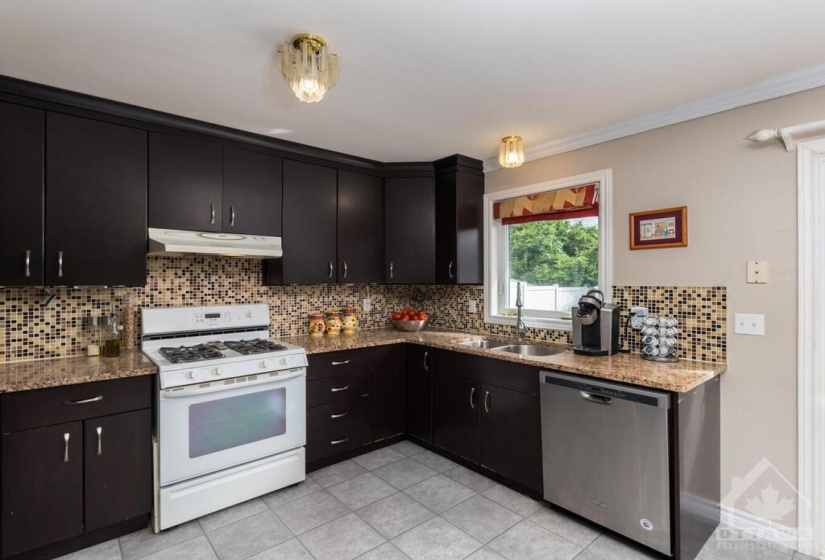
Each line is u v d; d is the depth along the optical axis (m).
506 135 2.88
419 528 2.24
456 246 3.39
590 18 1.59
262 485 2.52
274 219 2.98
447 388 3.05
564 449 2.30
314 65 1.70
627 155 2.66
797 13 1.56
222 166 2.76
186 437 2.26
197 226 2.65
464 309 3.73
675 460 1.91
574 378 2.24
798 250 2.04
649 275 2.55
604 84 2.13
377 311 3.98
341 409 3.02
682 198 2.42
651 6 1.52
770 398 2.13
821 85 1.98
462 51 1.83
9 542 1.87
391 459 3.09
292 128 2.77
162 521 2.18
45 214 2.18
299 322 3.46
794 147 2.05
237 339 3.01
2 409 1.85
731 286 2.25
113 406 2.11
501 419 2.67
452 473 2.87
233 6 1.51
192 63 1.93
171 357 2.38
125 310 2.65
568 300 3.11
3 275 2.08
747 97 2.17
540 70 1.99
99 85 2.14
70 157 2.24
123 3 1.49
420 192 3.57
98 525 2.07
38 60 1.90
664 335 2.41
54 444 1.97
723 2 1.49
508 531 2.21
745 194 2.20
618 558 2.00
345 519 2.32
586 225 3.00
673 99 2.31
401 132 2.83
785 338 2.08
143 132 2.47
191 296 2.93
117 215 2.38
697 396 2.07
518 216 3.34
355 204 3.42
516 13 1.56
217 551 2.05
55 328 2.46
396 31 1.67
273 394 2.58
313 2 1.49
